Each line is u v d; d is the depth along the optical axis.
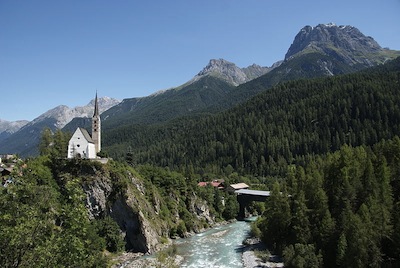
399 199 82.62
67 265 25.95
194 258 90.31
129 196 103.50
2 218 24.06
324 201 85.38
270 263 83.25
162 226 113.06
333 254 74.75
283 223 94.25
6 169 75.50
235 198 160.62
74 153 116.69
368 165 85.31
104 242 94.25
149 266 83.25
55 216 27.06
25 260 24.28
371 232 68.56
